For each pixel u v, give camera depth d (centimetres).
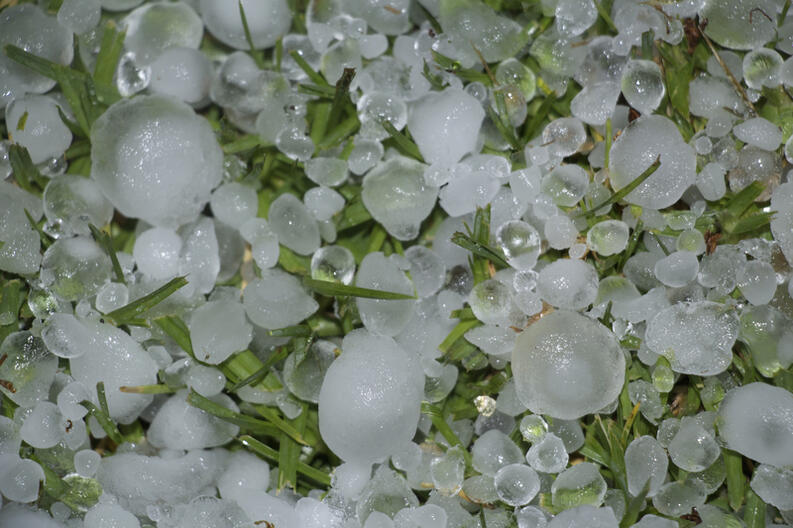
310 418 51
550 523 49
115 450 51
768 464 50
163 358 51
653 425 51
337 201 52
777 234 51
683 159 51
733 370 51
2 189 51
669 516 50
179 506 50
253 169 52
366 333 50
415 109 52
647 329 50
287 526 50
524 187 51
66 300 51
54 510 50
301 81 53
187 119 51
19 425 51
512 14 53
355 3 53
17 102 52
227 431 51
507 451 50
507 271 51
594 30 53
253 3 53
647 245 52
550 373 49
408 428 50
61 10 52
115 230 52
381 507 50
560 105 53
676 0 52
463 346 51
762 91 52
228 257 52
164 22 53
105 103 52
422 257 51
